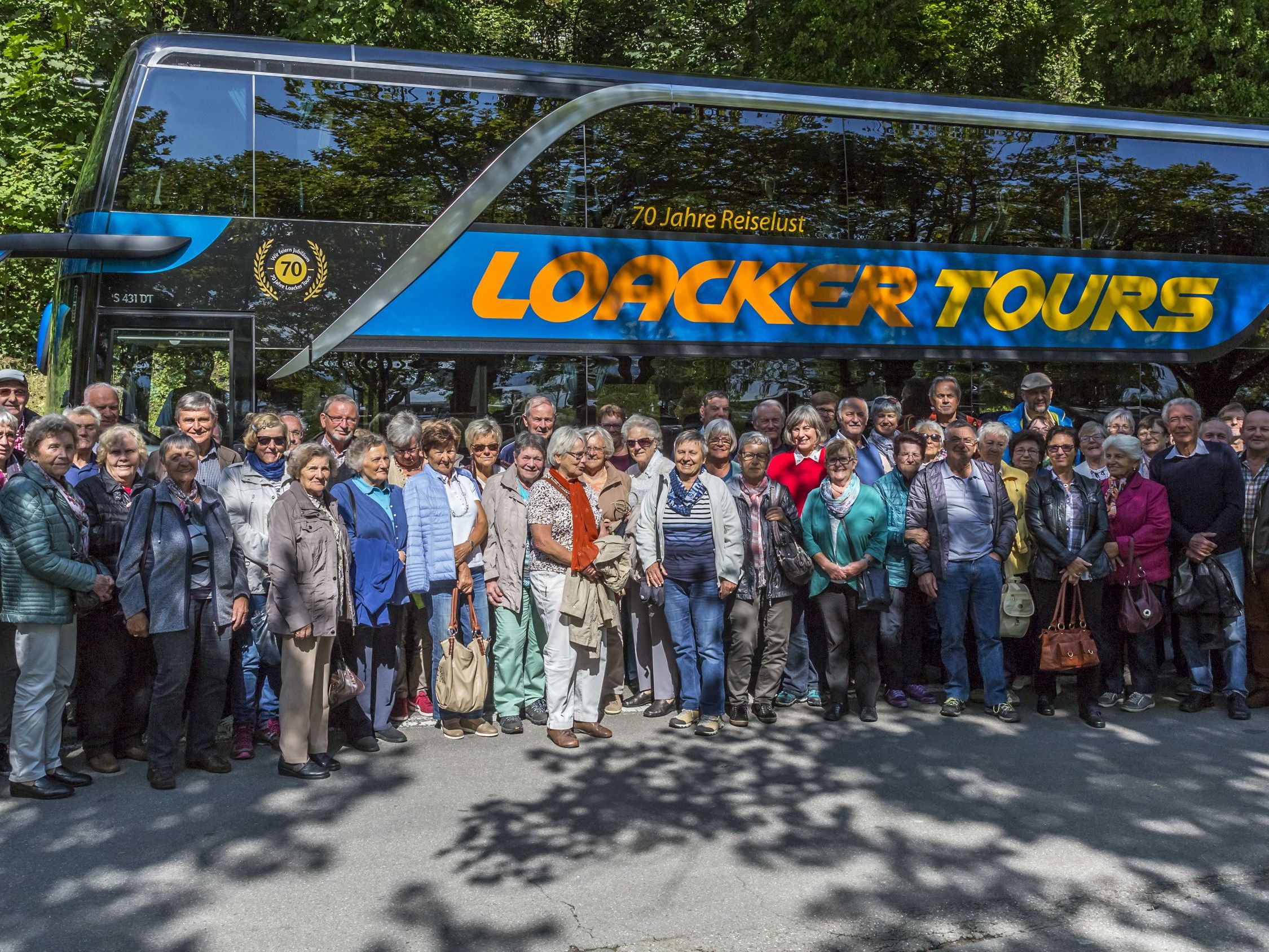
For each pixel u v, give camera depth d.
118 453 6.27
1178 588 7.72
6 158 14.62
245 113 8.52
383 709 6.89
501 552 7.10
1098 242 10.73
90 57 15.82
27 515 5.64
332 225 8.59
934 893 4.66
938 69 19.50
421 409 8.69
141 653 6.50
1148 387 10.93
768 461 7.41
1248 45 17.64
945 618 7.48
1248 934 4.32
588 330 9.14
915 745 6.80
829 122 9.94
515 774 6.25
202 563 6.16
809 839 5.25
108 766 6.26
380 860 5.00
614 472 7.41
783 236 9.71
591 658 6.95
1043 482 7.51
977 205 10.35
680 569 7.06
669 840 5.24
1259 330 11.23
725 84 9.68
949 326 10.19
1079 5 18.83
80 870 4.89
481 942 4.23
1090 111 10.93
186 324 8.28
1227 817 5.58
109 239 8.12
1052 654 7.12
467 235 8.87
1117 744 6.84
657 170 9.41
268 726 6.82
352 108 8.72
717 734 7.05
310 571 6.07
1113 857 5.05
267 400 8.36
